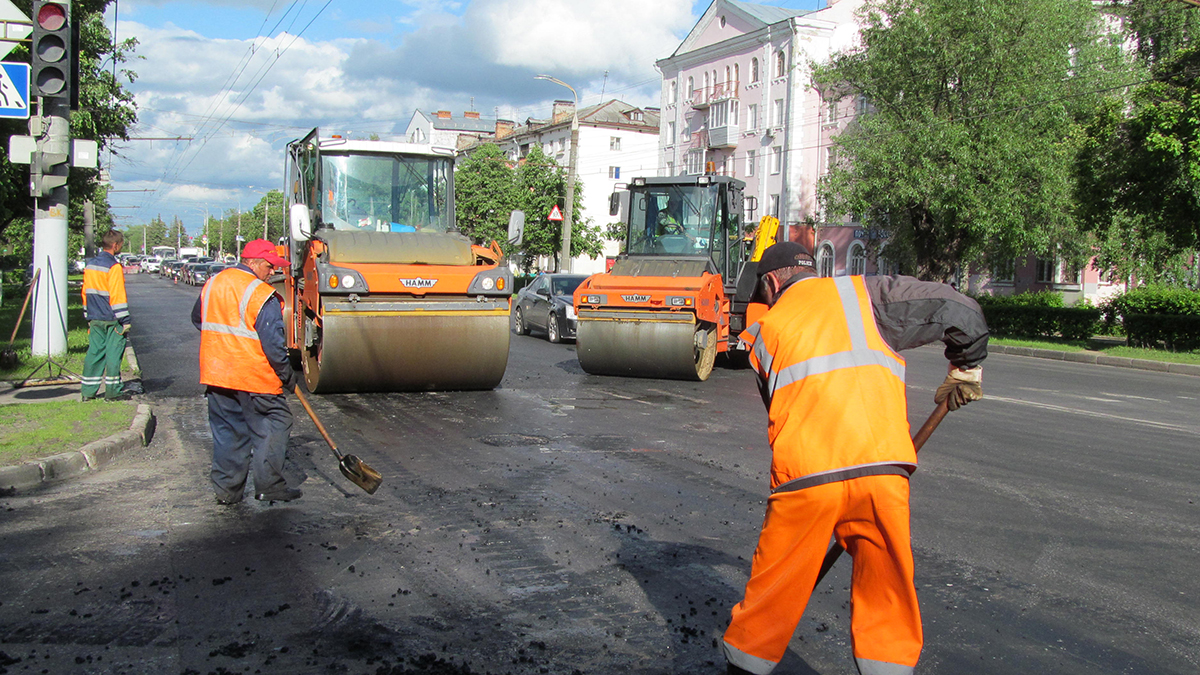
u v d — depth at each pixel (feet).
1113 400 40.01
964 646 12.07
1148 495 21.04
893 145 80.94
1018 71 78.13
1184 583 14.82
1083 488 21.59
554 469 22.22
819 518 9.09
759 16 153.17
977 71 78.74
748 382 40.88
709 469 22.59
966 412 34.12
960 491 20.99
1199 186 59.11
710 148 163.63
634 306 39.86
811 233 140.97
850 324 9.46
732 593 13.80
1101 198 66.90
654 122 219.82
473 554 15.46
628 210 46.73
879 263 125.90
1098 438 29.12
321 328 31.73
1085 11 82.02
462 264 34.22
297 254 35.78
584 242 151.64
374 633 12.05
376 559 15.12
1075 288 105.19
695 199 45.55
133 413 26.68
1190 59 62.13
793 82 143.64
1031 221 81.41
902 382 9.43
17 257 157.07
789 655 11.62
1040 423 31.94
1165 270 86.38
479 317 33.24
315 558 15.12
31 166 35.42
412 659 11.23
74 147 36.40
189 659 11.15
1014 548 16.57
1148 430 31.19
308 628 12.18
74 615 12.51
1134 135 62.69
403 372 32.83
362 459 22.94
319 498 19.08
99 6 67.10
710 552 15.80
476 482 20.70
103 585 13.71
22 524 16.96
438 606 13.06
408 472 21.61
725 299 43.32
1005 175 77.30
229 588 13.66
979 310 9.39
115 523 17.11
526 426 28.30
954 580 14.75
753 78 155.12
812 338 9.46
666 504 19.04
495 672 10.91
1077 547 16.71
